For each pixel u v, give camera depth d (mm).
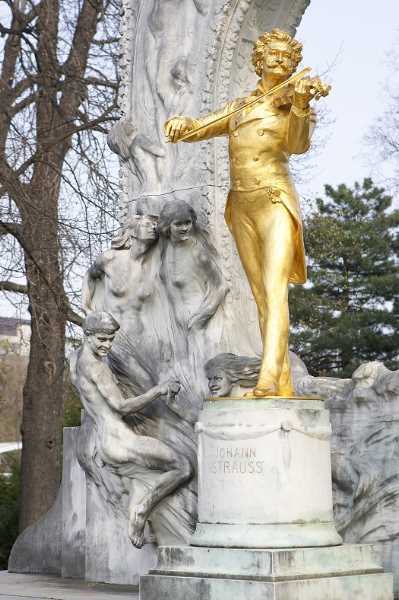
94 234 16094
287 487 6852
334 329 24953
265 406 6945
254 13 9438
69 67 17625
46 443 18078
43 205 16219
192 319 8906
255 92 7691
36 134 17438
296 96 7016
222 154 9375
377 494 8195
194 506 8547
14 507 17469
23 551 10398
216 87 9414
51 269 16312
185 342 9008
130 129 9875
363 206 28375
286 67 7500
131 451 8617
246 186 7406
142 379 9188
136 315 9398
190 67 9602
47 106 17750
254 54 7691
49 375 17469
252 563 6551
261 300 7480
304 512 6902
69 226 16031
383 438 8258
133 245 9422
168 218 8961
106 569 9164
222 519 6918
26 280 17172
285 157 7512
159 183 9656
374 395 8352
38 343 17609
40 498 17922
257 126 7395
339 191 28594
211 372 8383
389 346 24891
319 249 26672
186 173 9461
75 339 17391
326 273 26938
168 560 6977
